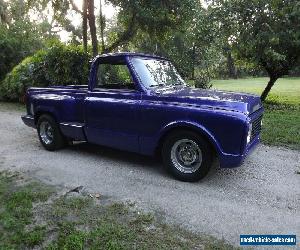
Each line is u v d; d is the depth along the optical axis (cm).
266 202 470
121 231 388
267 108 1349
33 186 526
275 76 1600
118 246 359
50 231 392
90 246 363
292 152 707
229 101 496
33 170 605
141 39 1888
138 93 562
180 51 3862
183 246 364
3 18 2855
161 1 1488
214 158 565
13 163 648
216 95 538
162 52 3544
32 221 414
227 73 5116
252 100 527
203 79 1620
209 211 443
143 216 426
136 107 556
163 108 530
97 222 412
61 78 1420
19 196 478
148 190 510
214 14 1516
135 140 571
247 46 1433
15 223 407
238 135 476
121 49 1988
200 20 1583
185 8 1538
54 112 695
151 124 545
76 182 545
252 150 545
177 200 475
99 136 623
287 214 437
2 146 783
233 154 484
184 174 537
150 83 575
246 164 627
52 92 709
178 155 542
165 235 385
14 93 1573
